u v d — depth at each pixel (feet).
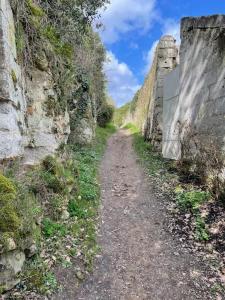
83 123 40.63
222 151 20.08
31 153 16.60
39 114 17.61
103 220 19.03
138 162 36.65
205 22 23.21
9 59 12.53
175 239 16.43
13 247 10.22
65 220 16.48
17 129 13.66
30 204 12.72
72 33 27.50
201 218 17.71
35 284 10.98
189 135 26.12
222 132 20.26
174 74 32.63
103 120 82.58
